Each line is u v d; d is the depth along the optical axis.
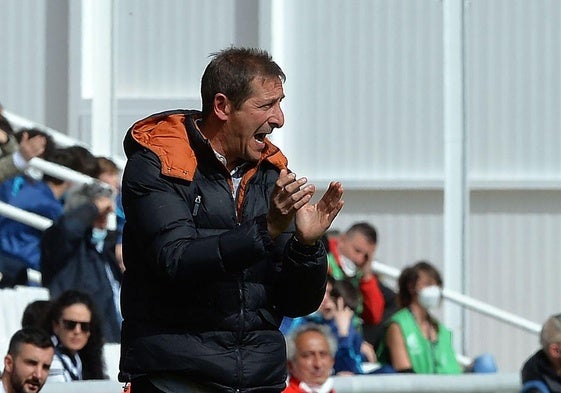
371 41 35.00
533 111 34.88
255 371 10.55
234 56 10.54
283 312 10.84
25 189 22.22
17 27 34.94
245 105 10.42
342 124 34.94
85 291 19.48
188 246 10.09
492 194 34.84
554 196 34.75
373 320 24.08
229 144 10.54
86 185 20.62
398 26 34.94
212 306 10.46
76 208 20.30
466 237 27.31
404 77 34.84
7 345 18.59
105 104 27.23
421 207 34.66
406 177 34.75
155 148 10.41
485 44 34.91
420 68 34.84
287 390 17.23
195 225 10.45
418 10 34.91
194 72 34.88
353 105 34.94
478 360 23.28
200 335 10.48
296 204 9.99
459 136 27.33
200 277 10.08
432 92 34.84
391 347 21.47
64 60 34.81
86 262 20.31
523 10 34.84
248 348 10.59
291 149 35.00
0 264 21.69
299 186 9.99
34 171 23.69
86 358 17.88
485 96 34.91
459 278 27.27
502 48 34.88
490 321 34.53
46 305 17.84
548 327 17.83
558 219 34.75
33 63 34.84
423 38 34.88
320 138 34.94
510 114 34.88
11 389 15.64
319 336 17.34
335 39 35.00
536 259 34.75
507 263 34.78
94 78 27.28
